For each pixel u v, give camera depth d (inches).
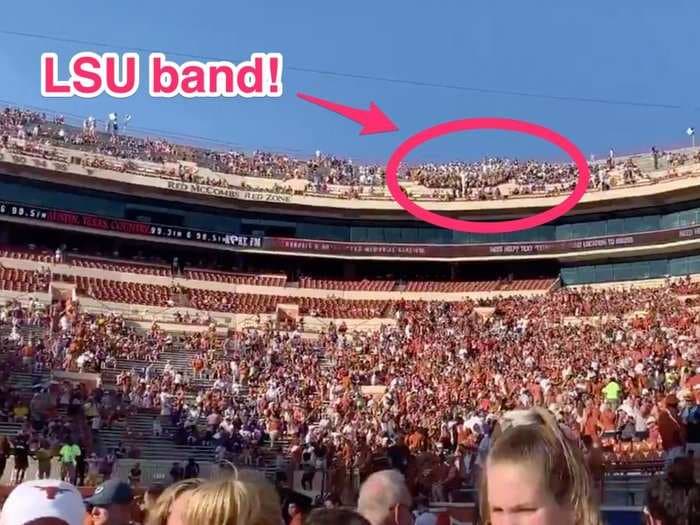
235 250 2755.9
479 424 1188.5
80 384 1534.2
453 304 2559.1
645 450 948.6
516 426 146.4
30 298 2111.2
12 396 1419.8
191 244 2694.4
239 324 2390.5
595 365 1705.2
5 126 2699.3
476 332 2217.0
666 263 2632.9
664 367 1588.3
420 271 2906.0
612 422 1153.4
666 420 832.3
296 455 1347.2
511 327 2242.9
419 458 895.7
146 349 1937.7
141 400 1600.6
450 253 2834.6
